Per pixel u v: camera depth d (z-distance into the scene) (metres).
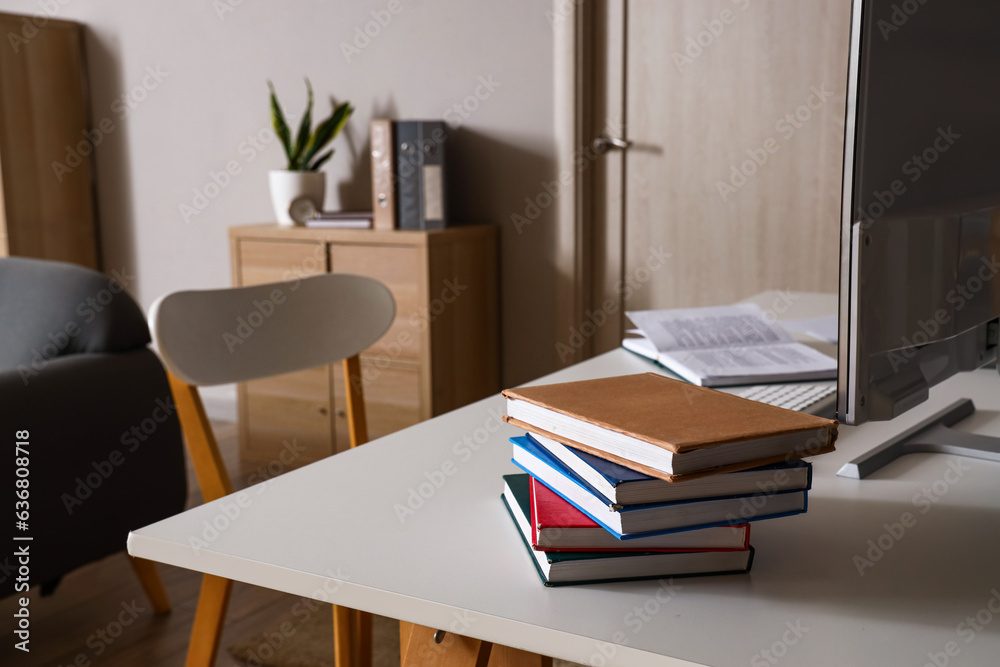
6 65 3.70
